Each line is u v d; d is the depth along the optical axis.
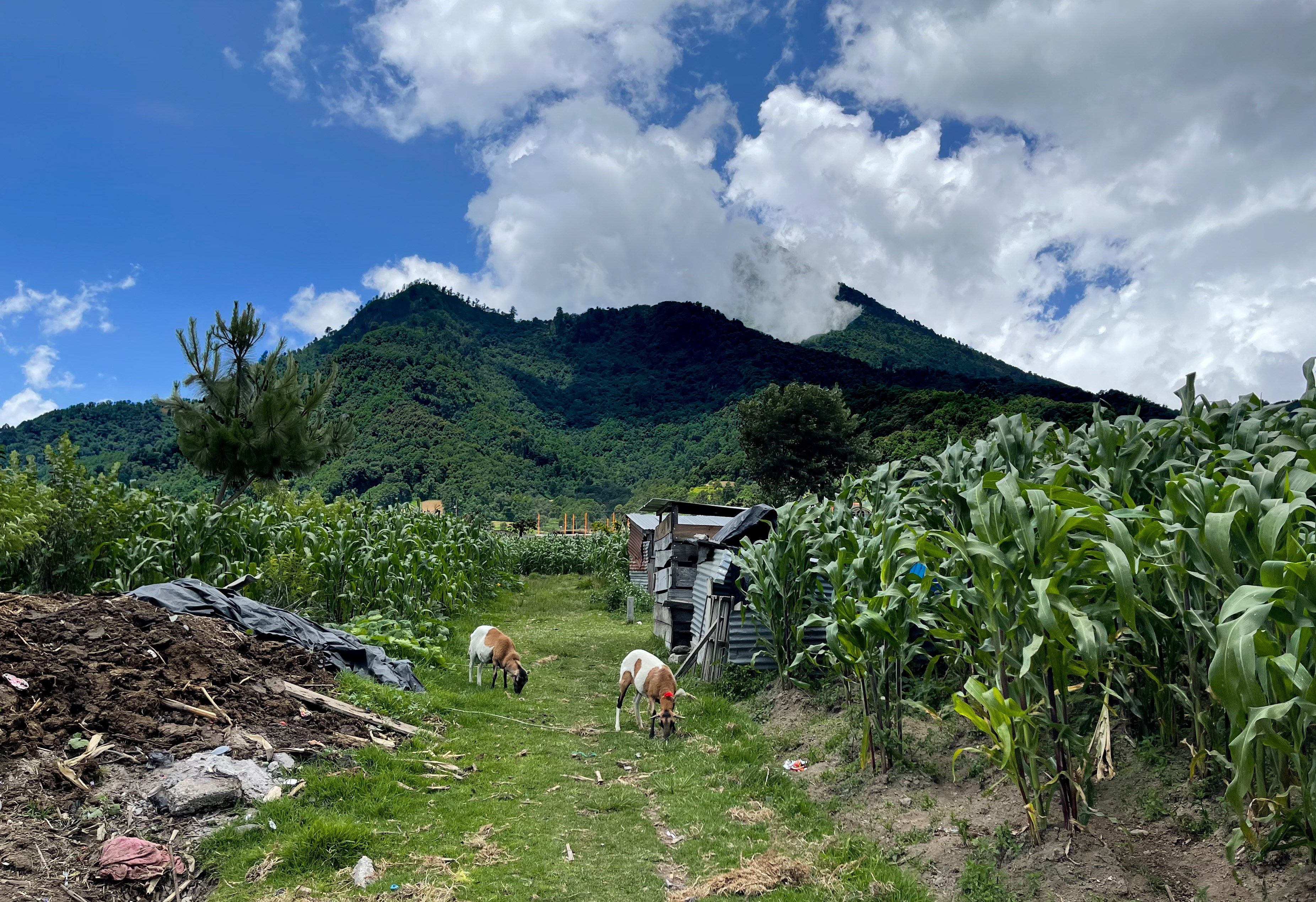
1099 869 4.18
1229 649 3.23
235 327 15.75
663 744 8.22
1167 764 4.80
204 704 6.61
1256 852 3.80
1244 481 4.02
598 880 4.96
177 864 4.75
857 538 7.89
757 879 4.84
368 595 13.63
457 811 5.94
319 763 6.34
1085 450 6.81
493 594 22.45
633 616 19.02
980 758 5.99
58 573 10.20
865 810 5.95
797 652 9.69
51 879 4.37
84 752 5.48
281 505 16.98
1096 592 4.65
